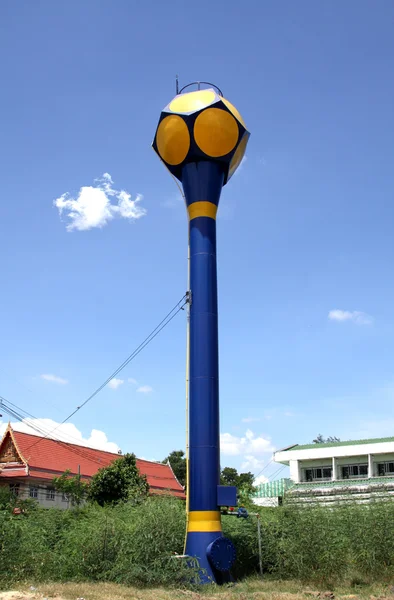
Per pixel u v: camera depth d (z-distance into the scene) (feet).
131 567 60.75
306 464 153.99
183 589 59.47
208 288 74.18
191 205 77.46
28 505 85.97
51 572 61.77
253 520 75.15
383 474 143.54
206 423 69.51
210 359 71.82
